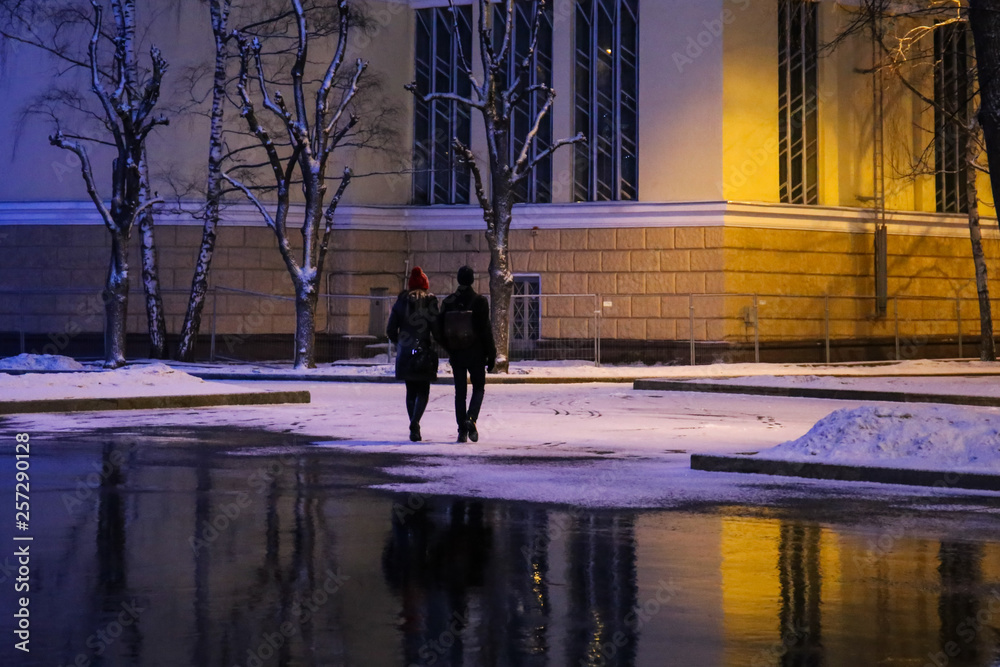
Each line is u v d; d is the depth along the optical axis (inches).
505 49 1348.4
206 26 1596.9
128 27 1459.2
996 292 1737.2
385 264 1640.0
